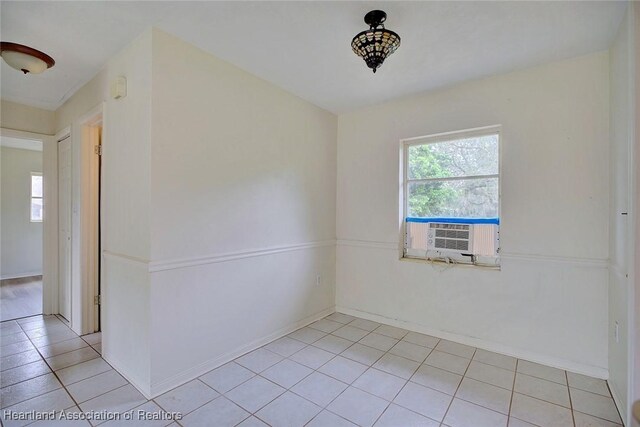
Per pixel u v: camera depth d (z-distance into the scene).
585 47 2.24
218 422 1.79
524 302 2.60
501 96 2.69
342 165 3.73
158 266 2.06
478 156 2.89
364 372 2.36
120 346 2.32
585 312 2.35
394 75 2.71
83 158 2.96
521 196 2.60
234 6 1.82
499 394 2.09
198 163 2.29
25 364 2.42
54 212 3.52
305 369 2.40
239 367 2.42
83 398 2.00
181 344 2.20
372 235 3.49
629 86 1.69
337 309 3.80
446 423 1.81
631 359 1.65
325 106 3.47
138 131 2.13
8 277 5.26
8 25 1.98
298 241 3.22
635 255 1.62
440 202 3.12
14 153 5.34
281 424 1.79
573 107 2.39
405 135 3.24
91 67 2.56
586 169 2.34
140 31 2.07
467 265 2.91
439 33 2.07
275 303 2.96
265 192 2.84
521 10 1.83
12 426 1.72
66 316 3.38
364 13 1.88
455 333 2.94
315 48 2.29
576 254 2.38
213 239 2.40
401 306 3.28
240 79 2.60
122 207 2.30
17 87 2.91
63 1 1.75
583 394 2.09
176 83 2.15
